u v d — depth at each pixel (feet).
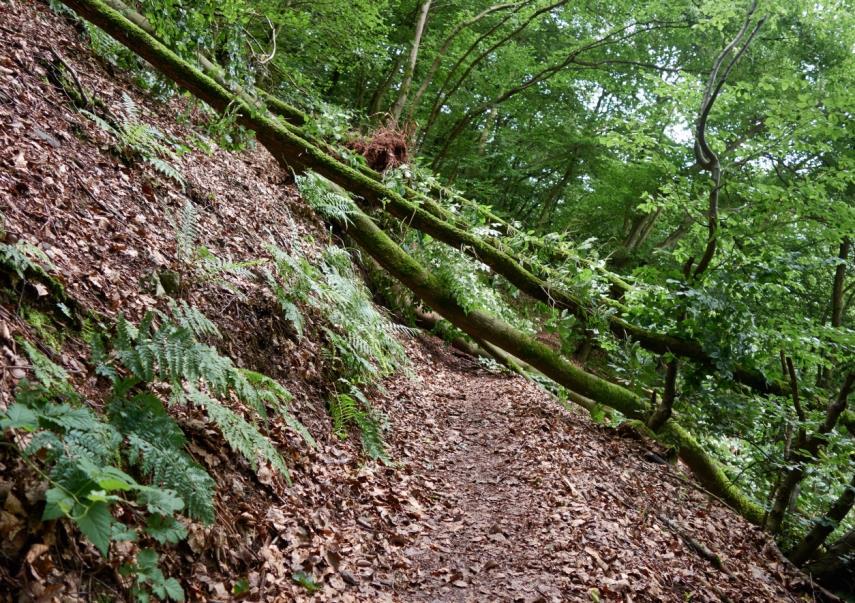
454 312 29.84
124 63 25.50
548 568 15.10
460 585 13.46
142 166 19.51
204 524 9.71
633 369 28.09
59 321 11.32
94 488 7.87
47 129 16.74
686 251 30.76
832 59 43.04
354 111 39.42
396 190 32.12
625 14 51.21
